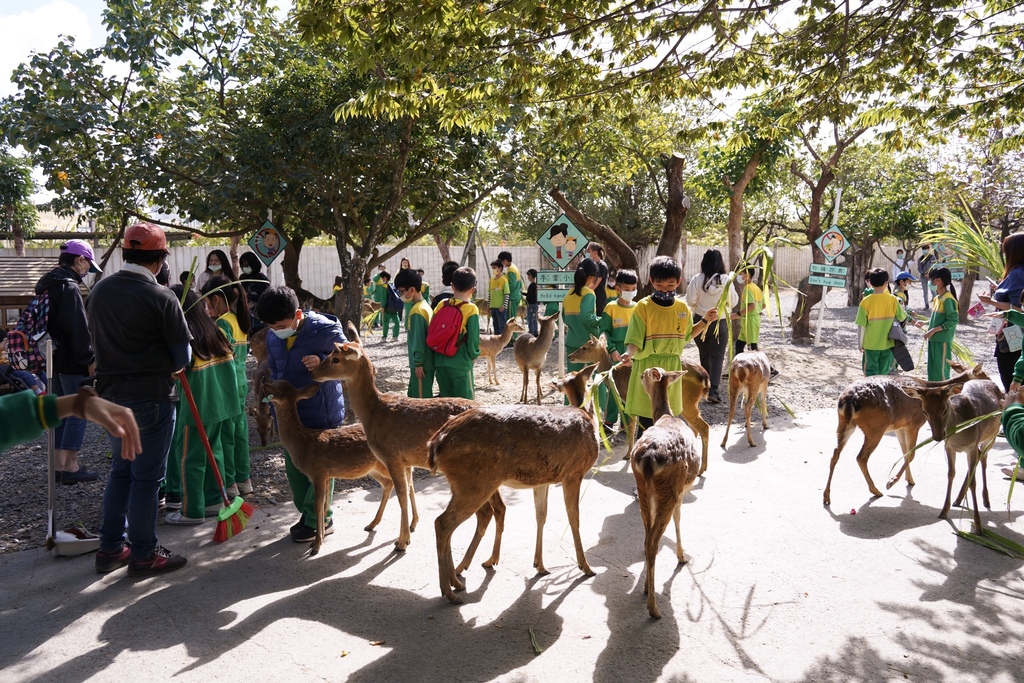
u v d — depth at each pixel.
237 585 4.54
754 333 10.12
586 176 13.00
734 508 5.88
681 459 4.29
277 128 10.62
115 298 4.34
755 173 15.95
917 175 19.27
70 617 4.12
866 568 4.76
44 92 10.02
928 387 5.42
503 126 10.73
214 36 11.24
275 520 5.66
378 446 4.98
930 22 6.78
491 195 12.24
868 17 7.04
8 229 20.03
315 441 4.97
